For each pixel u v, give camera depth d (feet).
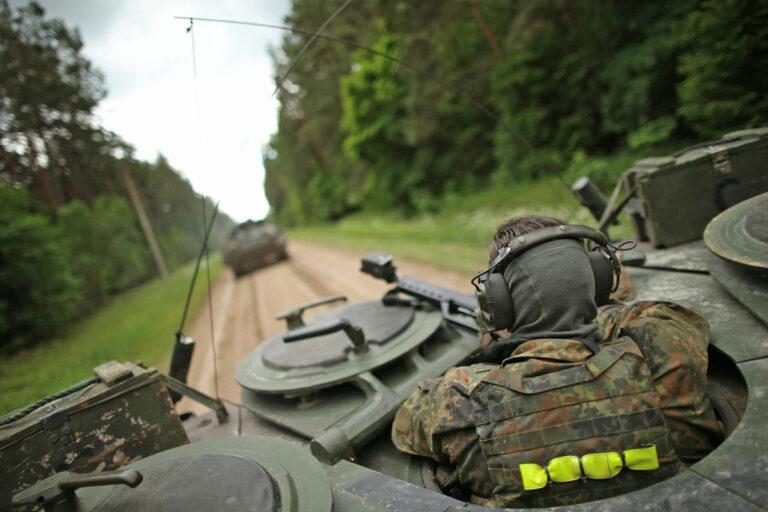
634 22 36.63
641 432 3.43
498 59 55.52
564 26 46.29
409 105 66.23
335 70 97.71
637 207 7.77
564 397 3.55
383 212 87.66
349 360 6.00
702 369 3.89
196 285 57.47
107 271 72.49
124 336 33.83
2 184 47.73
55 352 35.96
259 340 25.04
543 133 50.67
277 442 4.13
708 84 24.68
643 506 3.05
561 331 3.89
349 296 29.60
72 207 73.15
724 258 4.91
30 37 74.54
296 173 151.33
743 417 3.54
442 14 60.64
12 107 73.26
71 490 3.59
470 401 3.95
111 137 92.17
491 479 3.87
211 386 19.21
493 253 4.51
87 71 81.46
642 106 35.32
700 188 7.23
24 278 42.65
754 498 2.88
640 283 6.66
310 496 3.43
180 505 3.33
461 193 68.64
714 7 23.88
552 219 4.36
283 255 61.26
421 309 7.16
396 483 3.86
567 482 3.45
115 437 5.27
